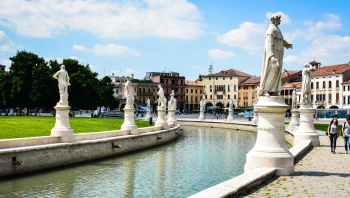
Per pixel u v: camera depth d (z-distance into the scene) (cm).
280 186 1131
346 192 1050
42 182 1869
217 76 14888
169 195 1650
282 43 1388
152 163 2536
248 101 14025
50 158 2184
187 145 3741
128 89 3278
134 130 3256
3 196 1592
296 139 2486
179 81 15300
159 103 4241
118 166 2398
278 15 1375
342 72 10194
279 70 1376
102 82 10106
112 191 1720
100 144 2661
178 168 2341
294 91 4178
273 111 1341
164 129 4138
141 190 1744
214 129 6469
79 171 2189
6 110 9362
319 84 10994
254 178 1134
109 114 8212
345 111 8844
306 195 1015
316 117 8744
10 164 1928
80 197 1606
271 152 1330
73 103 7569
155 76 15025
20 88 7269
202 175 2108
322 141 2775
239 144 3844
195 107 15775
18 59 7544
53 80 7338
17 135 2697
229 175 2105
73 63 8025
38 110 9450
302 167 1514
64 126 2373
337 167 1516
